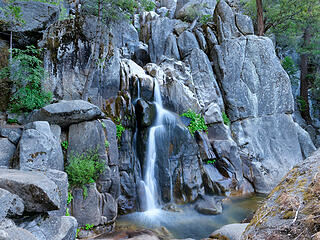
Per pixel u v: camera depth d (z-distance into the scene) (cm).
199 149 959
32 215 303
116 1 913
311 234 145
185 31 1371
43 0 953
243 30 1288
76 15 870
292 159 1105
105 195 623
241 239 205
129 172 775
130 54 1348
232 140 1042
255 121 1150
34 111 699
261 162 1072
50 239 312
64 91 809
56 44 818
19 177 303
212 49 1281
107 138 659
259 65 1208
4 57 826
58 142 575
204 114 1075
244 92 1173
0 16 801
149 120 858
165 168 844
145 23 1528
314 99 1886
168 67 1135
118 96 878
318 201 168
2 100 741
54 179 397
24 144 463
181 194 830
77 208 560
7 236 217
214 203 802
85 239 543
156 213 745
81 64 848
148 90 959
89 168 579
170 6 2034
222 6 1334
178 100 1023
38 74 716
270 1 1477
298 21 1531
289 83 1208
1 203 235
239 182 960
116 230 611
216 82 1207
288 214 177
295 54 2047
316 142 1548
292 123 1179
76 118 632
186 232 619
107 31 916
